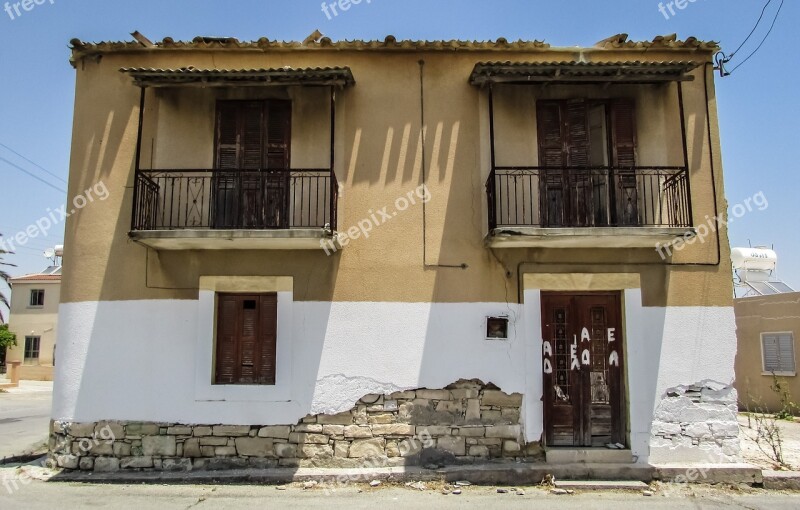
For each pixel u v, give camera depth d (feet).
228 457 25.85
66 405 26.43
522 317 26.89
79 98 28.50
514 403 26.35
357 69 28.37
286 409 26.11
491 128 26.48
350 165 27.71
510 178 27.50
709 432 26.30
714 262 27.40
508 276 27.14
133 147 27.89
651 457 26.02
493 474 24.88
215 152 27.76
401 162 27.81
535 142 27.91
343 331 26.68
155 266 27.04
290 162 27.78
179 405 26.09
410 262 27.17
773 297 53.52
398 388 26.35
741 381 56.24
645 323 26.89
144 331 26.66
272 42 28.09
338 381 26.35
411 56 28.53
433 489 24.11
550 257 27.30
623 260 27.30
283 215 27.12
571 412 26.81
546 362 27.07
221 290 26.94
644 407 26.32
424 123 28.07
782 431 38.27
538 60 28.55
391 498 22.84
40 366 97.35
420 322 26.78
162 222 26.50
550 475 24.95
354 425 26.09
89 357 26.61
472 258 27.25
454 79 28.40
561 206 27.17
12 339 100.12
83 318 26.86
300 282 26.94
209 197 27.43
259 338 26.91
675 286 27.20
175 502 22.13
